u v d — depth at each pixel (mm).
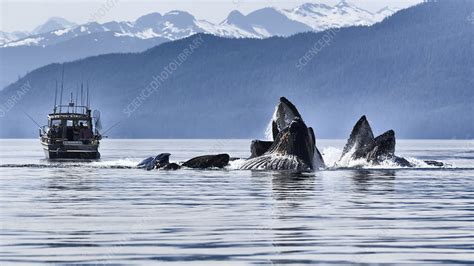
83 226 82000
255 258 64375
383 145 183000
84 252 67000
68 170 179875
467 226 82125
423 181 143875
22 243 71375
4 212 93750
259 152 181625
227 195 115625
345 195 115625
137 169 184125
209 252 67062
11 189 126375
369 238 74250
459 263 62156
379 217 89438
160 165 182125
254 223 84125
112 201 107188
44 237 74750
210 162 183125
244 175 157625
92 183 139000
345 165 181375
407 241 72500
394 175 159000
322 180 144125
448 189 126938
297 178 148875
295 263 62406
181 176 156250
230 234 76562
